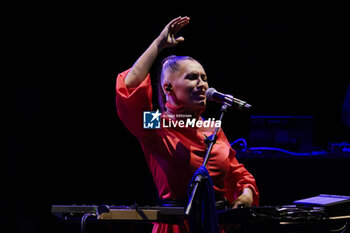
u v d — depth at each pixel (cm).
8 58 1527
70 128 1595
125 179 1620
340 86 1934
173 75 750
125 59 1625
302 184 1109
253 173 1105
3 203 1280
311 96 1934
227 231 714
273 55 1886
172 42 720
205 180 610
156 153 724
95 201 1593
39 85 1559
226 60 1834
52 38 1562
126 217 622
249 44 1845
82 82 1603
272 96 1905
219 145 751
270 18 1856
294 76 1912
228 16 1806
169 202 732
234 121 1839
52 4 1548
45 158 1376
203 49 1808
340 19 1889
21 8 1523
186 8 1752
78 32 1584
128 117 711
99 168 1605
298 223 657
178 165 717
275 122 1254
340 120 1939
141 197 1616
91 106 1612
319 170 1110
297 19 1877
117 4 1602
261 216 620
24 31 1534
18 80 1538
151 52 710
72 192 1577
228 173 793
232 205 738
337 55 1919
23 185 1305
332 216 679
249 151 1237
